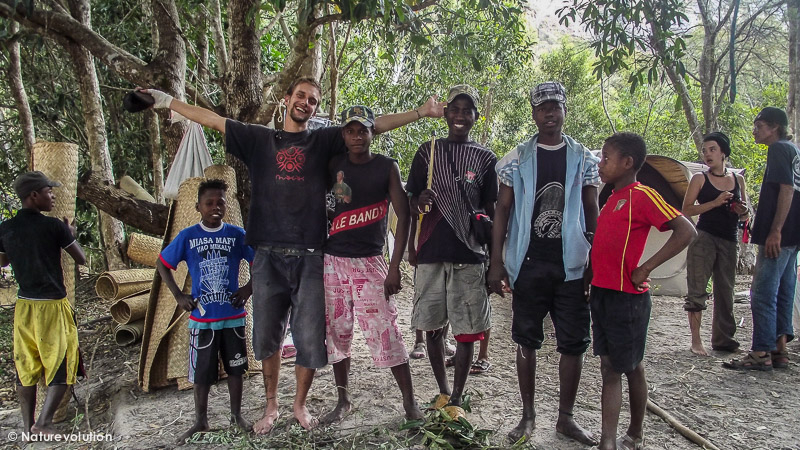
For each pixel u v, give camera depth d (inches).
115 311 205.8
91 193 227.1
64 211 167.0
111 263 288.0
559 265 123.3
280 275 132.9
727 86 386.6
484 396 151.9
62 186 166.9
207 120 136.3
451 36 256.1
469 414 140.1
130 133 325.7
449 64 282.4
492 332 218.4
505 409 143.5
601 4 204.1
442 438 122.3
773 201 166.7
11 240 148.2
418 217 144.2
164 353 170.9
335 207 132.2
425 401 148.4
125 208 227.0
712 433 131.3
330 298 132.3
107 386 181.9
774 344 169.8
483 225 129.6
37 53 307.3
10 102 325.7
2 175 315.6
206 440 131.7
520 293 127.3
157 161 301.7
